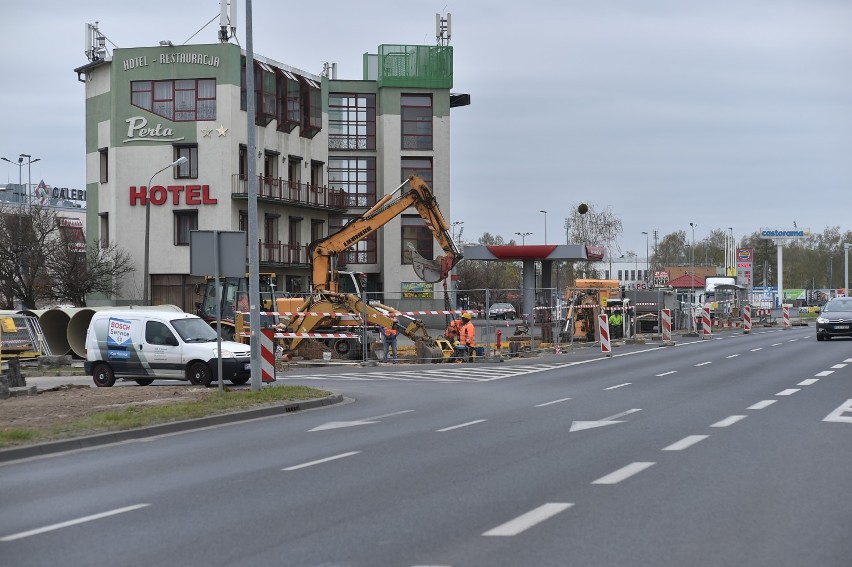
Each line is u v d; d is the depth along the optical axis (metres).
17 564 7.22
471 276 101.69
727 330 63.62
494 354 37.53
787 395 19.20
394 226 68.69
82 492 10.43
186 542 7.79
